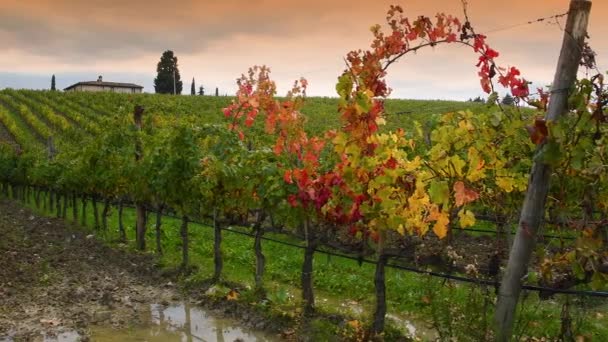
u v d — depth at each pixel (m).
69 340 7.46
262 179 9.28
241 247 13.88
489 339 5.93
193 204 11.04
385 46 7.19
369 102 6.75
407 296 9.60
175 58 111.75
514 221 10.16
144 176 12.42
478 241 13.81
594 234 6.01
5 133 47.59
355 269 11.65
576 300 8.98
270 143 16.17
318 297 10.16
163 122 17.25
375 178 7.01
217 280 10.06
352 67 7.34
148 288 10.20
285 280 11.38
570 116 5.59
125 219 19.03
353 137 6.91
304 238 9.95
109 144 15.21
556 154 5.16
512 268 5.84
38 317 8.28
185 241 11.18
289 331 7.75
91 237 15.18
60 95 67.81
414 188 7.34
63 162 20.05
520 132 6.70
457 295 8.72
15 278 10.20
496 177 7.34
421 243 9.32
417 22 7.01
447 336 6.39
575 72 5.36
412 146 7.95
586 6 5.25
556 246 9.48
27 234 15.41
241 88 10.54
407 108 54.47
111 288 10.02
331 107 55.25
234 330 8.05
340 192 7.93
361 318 7.89
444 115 7.48
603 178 6.27
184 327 8.15
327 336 7.38
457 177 6.96
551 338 6.88
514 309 5.88
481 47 6.61
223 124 11.07
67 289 9.80
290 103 9.45
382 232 7.48
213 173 9.97
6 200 26.48
